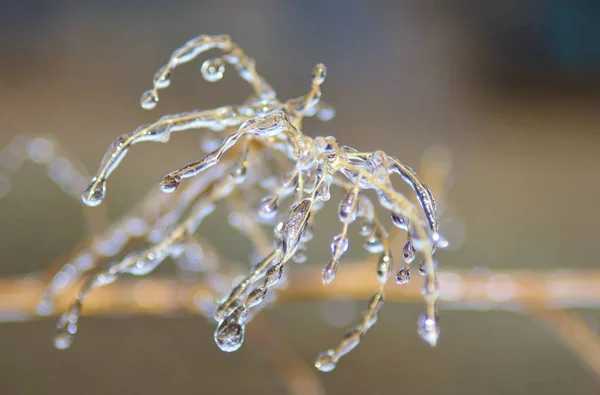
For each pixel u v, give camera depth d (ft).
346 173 0.87
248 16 5.89
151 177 3.16
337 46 5.66
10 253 2.29
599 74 5.44
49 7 5.65
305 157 0.88
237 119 0.92
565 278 1.52
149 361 1.87
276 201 0.90
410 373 1.90
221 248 2.41
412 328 2.15
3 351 1.86
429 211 0.87
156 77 0.94
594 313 2.01
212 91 4.60
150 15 5.72
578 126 4.41
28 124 3.85
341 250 0.85
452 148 3.98
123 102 4.41
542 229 2.88
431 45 5.69
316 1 6.11
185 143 3.58
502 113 4.65
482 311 2.35
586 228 2.89
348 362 1.97
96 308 1.38
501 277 1.51
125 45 5.35
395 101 4.82
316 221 2.68
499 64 5.52
